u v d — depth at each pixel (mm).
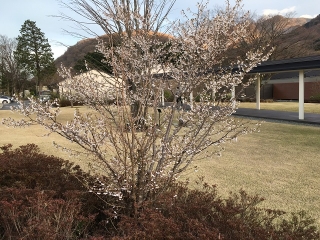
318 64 9406
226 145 6719
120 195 2270
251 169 4809
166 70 2682
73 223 2221
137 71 2768
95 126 2271
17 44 40375
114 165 2326
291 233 2000
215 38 2623
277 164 5117
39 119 2248
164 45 3107
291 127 9461
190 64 2633
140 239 1806
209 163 5152
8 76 37344
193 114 2371
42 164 3354
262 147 6508
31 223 1976
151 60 2672
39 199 2172
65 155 5574
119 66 2574
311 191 3824
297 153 5914
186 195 2627
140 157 2244
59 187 2699
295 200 3533
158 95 2547
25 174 2934
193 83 2539
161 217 1976
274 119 11422
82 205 2428
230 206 2271
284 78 26812
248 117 12648
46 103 2430
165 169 2418
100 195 2543
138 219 2018
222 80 2578
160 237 1799
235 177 4395
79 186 2789
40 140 7453
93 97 2451
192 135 2404
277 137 7691
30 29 38781
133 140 2225
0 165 3104
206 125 2424
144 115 2518
